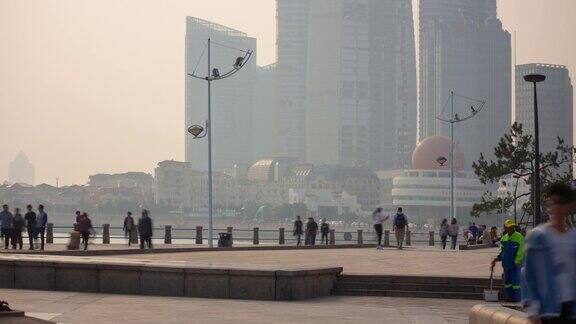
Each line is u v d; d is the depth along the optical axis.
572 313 9.32
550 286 9.36
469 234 84.75
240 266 29.06
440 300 29.03
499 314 14.91
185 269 28.33
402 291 30.58
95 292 29.42
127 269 29.06
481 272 37.00
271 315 22.53
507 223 25.98
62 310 23.09
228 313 22.88
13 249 55.69
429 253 60.38
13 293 28.55
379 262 45.62
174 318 21.41
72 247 55.16
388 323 21.08
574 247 9.40
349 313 23.56
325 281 30.36
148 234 59.03
